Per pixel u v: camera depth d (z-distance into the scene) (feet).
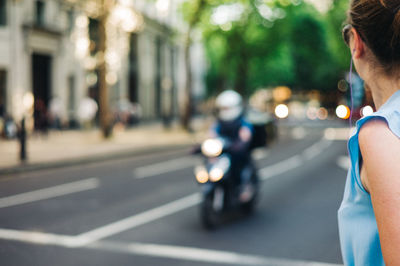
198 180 21.91
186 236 20.16
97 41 109.91
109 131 77.15
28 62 86.69
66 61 100.42
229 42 117.50
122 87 128.06
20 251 17.65
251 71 141.28
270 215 24.61
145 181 36.60
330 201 28.30
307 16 156.56
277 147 71.72
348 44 3.64
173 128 119.65
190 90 99.76
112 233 20.53
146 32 143.54
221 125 23.99
